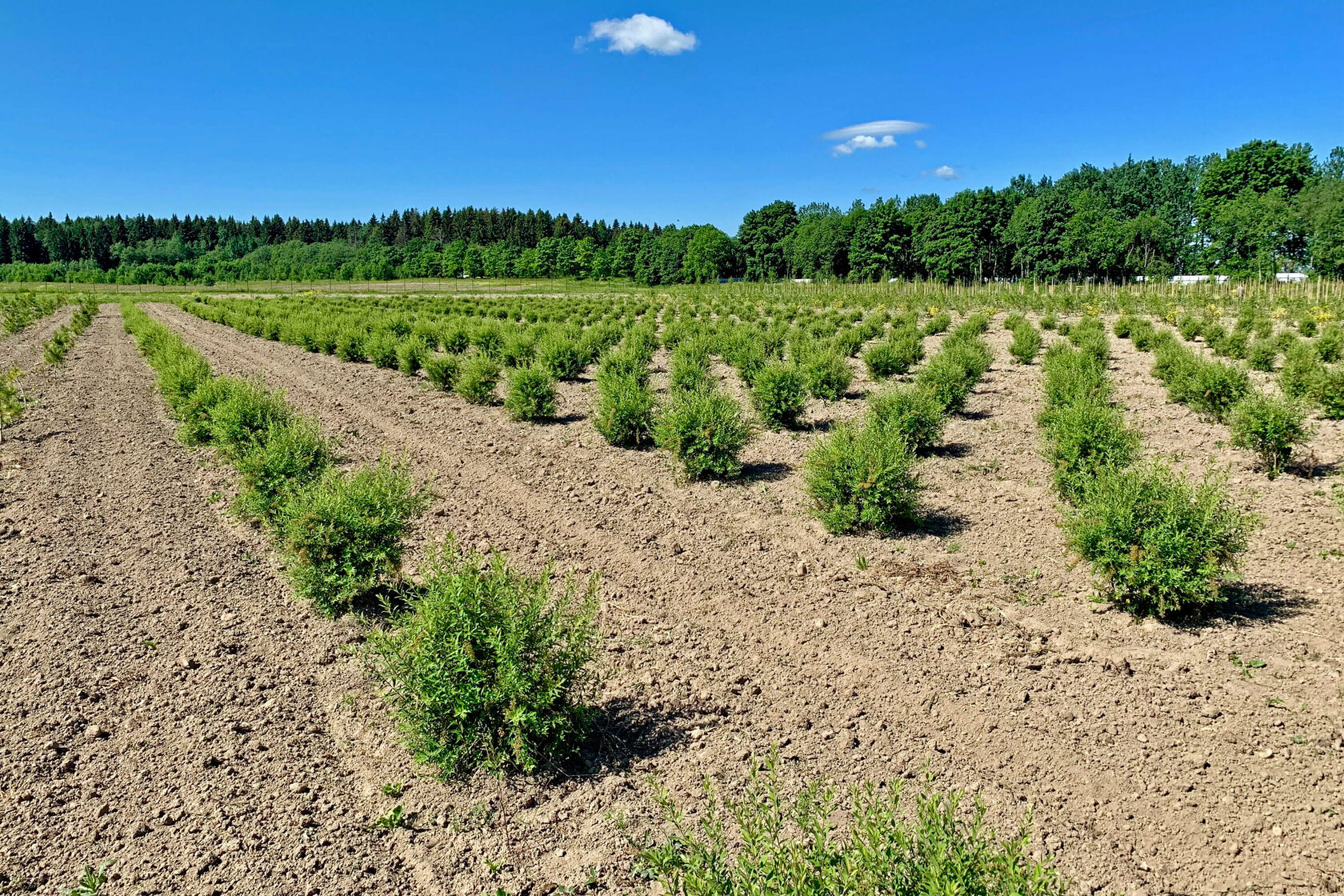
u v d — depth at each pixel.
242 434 10.73
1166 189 87.00
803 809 3.16
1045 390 13.80
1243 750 4.50
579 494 10.00
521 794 4.32
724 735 4.82
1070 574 7.08
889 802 3.19
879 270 82.19
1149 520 6.12
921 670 5.53
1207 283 47.59
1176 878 3.63
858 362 21.02
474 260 138.50
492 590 4.69
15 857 3.82
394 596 6.77
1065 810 4.09
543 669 4.55
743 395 16.66
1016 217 73.06
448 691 4.33
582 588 7.08
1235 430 9.84
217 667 5.63
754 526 8.66
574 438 13.23
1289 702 4.93
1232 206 60.97
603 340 23.56
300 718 5.04
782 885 2.61
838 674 5.53
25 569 7.38
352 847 3.92
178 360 16.78
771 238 104.19
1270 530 7.88
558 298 65.12
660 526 8.73
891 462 8.16
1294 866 3.66
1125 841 3.87
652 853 3.11
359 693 5.34
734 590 6.98
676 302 54.09
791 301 50.25
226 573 7.41
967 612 6.42
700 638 6.12
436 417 15.17
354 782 4.44
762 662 5.73
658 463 11.48
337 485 6.82
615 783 4.39
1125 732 4.73
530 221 157.00
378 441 13.06
